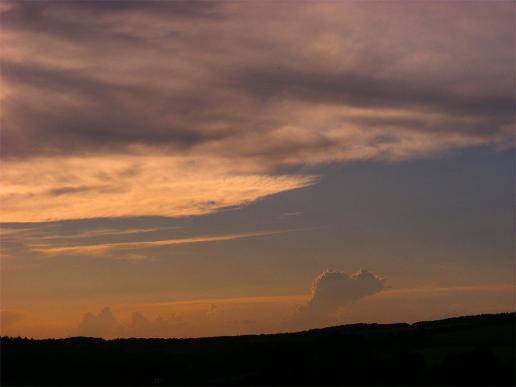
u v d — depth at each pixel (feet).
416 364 493.36
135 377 612.29
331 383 499.92
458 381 456.45
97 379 611.88
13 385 597.93
